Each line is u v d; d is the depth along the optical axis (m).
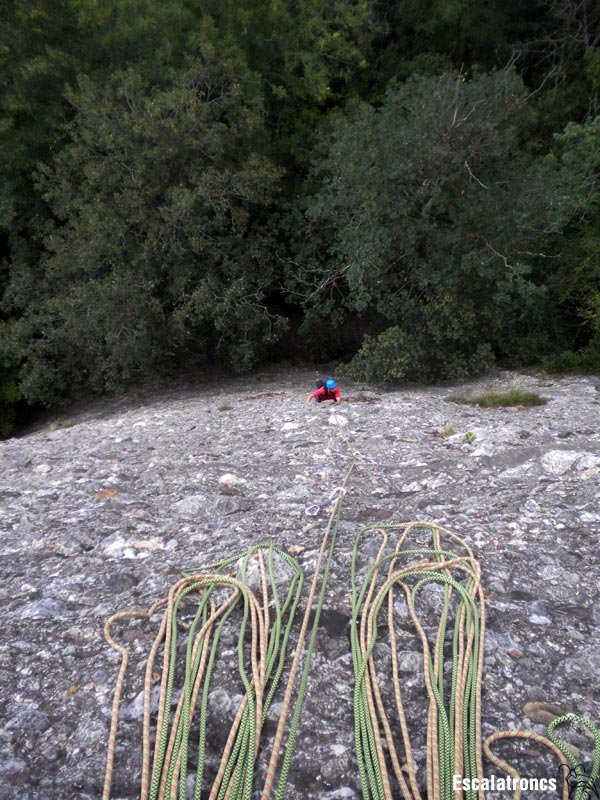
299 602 3.82
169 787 2.73
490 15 16.42
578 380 11.05
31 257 15.83
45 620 3.84
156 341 13.98
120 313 12.92
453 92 11.76
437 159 11.42
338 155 12.41
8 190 14.72
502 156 12.12
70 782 2.77
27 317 15.29
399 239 11.82
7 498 6.17
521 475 5.83
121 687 3.25
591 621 3.64
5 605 4.05
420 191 11.30
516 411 8.70
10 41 13.59
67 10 13.81
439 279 11.43
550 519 4.79
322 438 7.60
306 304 15.51
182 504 5.56
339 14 16.05
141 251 13.13
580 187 12.41
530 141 14.50
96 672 3.37
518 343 12.69
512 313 12.70
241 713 3.02
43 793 2.71
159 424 9.62
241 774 2.79
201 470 6.61
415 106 12.12
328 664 3.36
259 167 13.16
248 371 15.94
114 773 2.81
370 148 12.07
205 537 4.86
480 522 4.83
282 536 4.75
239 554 4.43
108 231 12.62
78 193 13.76
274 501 5.57
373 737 2.88
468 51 17.59
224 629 3.59
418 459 6.61
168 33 13.66
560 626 3.59
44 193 15.06
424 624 3.61
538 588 3.94
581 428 7.32
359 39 15.93
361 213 12.21
